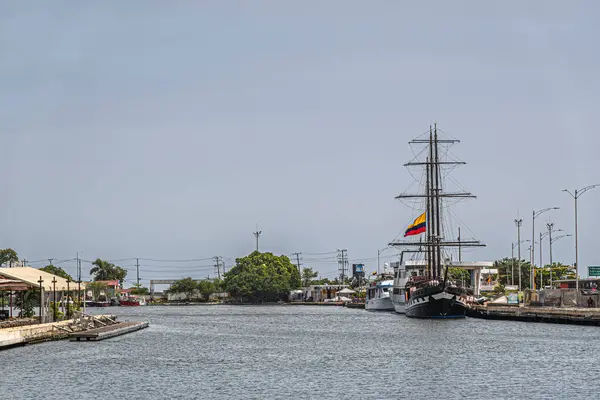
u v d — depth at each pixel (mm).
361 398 63469
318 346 106562
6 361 84938
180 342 112688
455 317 162375
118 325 137125
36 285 111312
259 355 94562
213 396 64688
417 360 87562
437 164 176000
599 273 192875
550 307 159125
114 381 72250
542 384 69375
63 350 96562
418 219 171500
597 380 71375
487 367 80625
